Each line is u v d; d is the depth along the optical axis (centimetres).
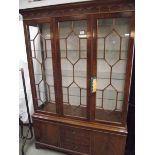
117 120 150
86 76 149
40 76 177
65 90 171
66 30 148
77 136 166
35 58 168
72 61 160
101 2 119
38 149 196
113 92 155
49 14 140
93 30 129
